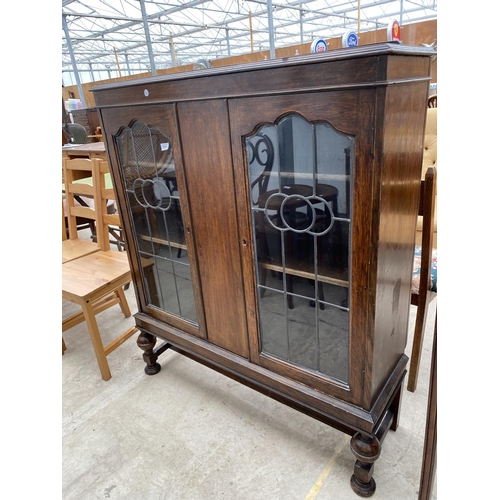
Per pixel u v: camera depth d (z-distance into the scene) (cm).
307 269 100
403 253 103
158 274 148
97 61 1105
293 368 114
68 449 133
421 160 104
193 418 143
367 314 92
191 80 100
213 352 136
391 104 75
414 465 118
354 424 104
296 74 81
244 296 117
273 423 139
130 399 155
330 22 908
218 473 121
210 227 117
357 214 84
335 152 83
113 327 209
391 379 112
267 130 92
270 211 100
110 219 186
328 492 113
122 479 121
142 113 118
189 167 113
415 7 785
